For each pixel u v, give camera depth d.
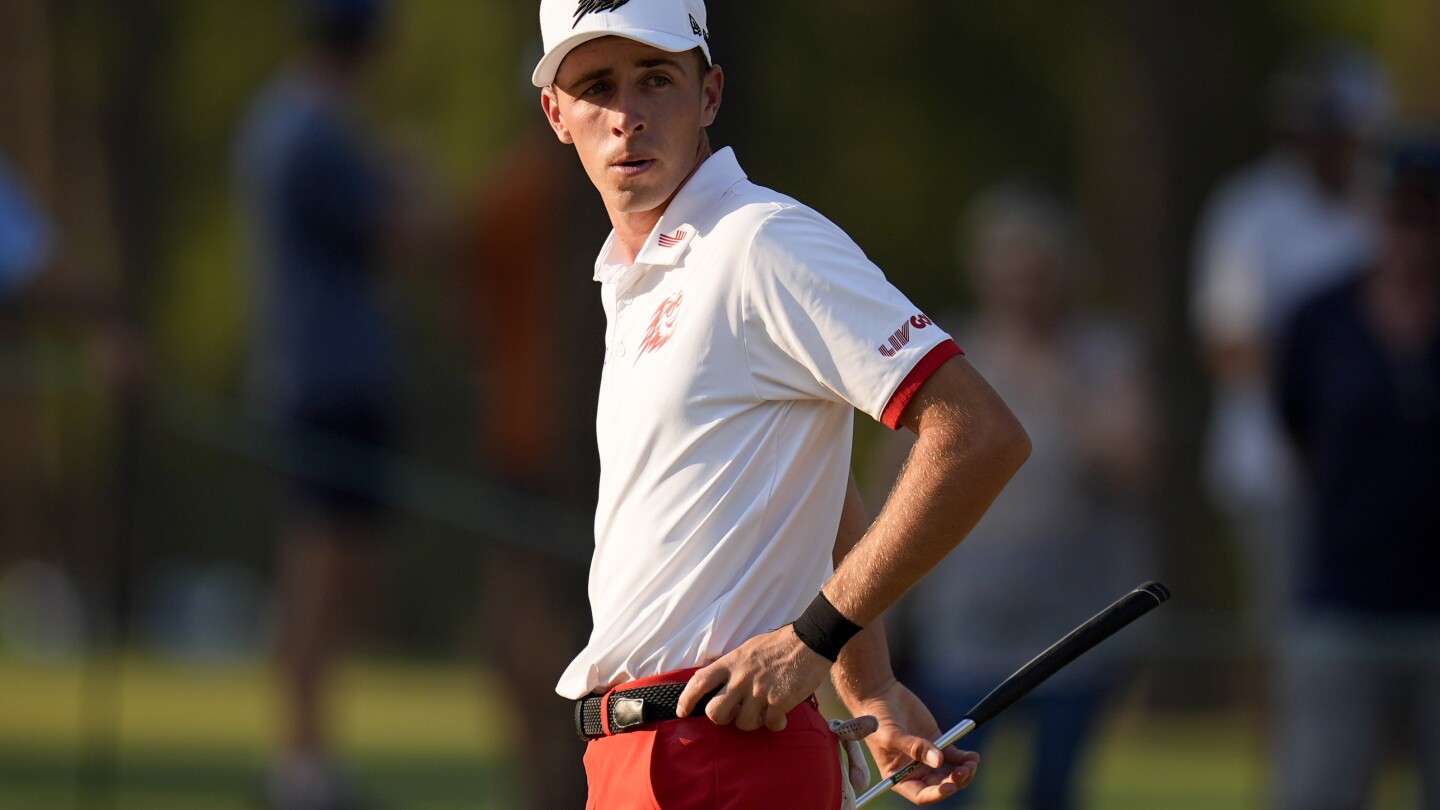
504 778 22.80
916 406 9.70
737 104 23.97
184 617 31.66
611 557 10.32
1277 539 24.42
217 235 65.62
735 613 10.02
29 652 33.34
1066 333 21.88
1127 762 23.56
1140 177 53.31
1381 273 20.36
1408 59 44.81
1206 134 54.81
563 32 10.27
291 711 22.53
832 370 9.79
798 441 10.08
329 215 24.17
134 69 62.75
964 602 20.75
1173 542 48.75
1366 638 20.06
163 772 22.47
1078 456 21.09
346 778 22.55
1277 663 20.80
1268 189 26.12
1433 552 19.98
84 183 61.12
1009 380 21.47
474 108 61.47
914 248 64.25
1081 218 60.53
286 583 22.86
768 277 9.86
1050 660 10.66
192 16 65.56
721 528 10.02
